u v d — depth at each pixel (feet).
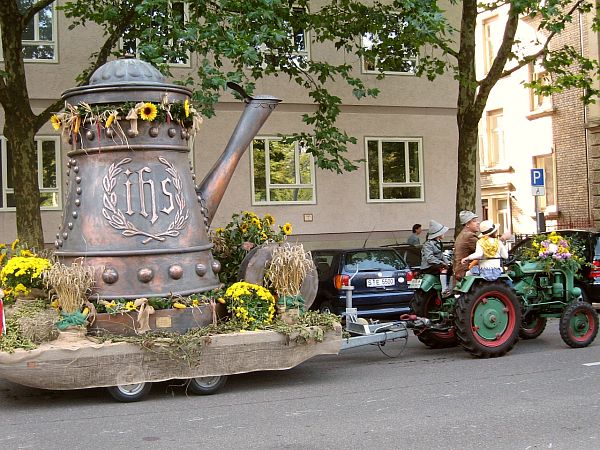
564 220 91.40
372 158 68.64
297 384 27.50
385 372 29.73
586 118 86.48
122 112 26.43
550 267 34.73
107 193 26.27
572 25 86.33
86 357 23.45
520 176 99.25
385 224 68.80
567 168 90.84
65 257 26.66
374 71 68.13
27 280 25.88
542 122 94.68
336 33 53.42
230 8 39.47
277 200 65.46
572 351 33.73
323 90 52.85
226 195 63.62
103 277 25.63
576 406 23.09
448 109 71.20
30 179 42.98
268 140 64.95
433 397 24.77
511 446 18.94
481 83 53.98
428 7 43.62
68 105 26.89
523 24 95.96
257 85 64.34
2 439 20.47
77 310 24.99
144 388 24.88
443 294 33.91
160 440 20.07
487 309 32.35
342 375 29.22
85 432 21.03
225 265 31.65
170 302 25.68
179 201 27.02
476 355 32.09
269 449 19.06
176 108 27.17
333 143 52.08
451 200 71.26
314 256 44.11
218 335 25.04
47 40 59.93
